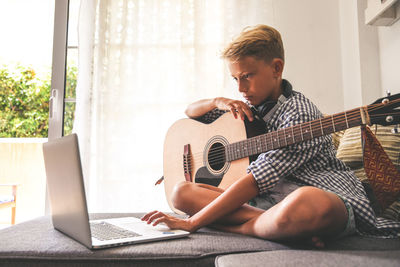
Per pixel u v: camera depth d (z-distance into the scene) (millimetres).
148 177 2299
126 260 718
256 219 917
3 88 5109
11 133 5145
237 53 1128
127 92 2363
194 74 2324
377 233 928
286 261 624
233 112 1341
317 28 2271
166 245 791
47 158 1006
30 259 738
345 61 2170
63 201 903
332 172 1062
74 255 738
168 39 2385
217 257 710
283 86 1223
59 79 2461
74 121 2361
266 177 977
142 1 2418
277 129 1167
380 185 901
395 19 1697
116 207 2281
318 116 1109
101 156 2318
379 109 883
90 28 2418
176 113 2328
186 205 1122
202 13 2357
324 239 838
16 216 4152
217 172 1375
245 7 2312
